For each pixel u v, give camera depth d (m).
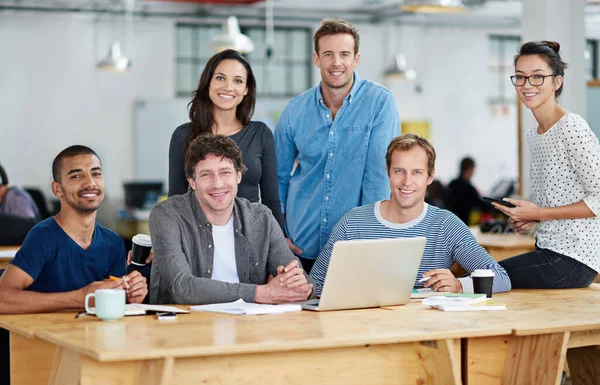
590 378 3.60
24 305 3.00
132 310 2.96
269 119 14.59
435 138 15.65
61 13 13.61
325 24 4.05
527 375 2.84
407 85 15.49
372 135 4.11
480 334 2.67
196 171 3.29
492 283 3.39
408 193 3.55
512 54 16.05
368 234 3.66
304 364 2.60
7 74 13.42
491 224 6.68
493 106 15.88
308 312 3.03
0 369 3.39
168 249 3.28
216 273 3.38
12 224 5.70
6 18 13.38
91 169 3.29
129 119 14.00
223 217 3.38
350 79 4.11
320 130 4.18
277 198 4.01
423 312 3.04
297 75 14.99
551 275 3.71
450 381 2.66
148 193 12.71
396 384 2.71
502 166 15.98
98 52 13.84
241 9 14.45
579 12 7.12
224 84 3.86
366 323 2.79
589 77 15.67
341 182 4.14
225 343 2.42
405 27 15.41
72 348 2.41
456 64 15.73
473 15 15.46
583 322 2.83
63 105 13.69
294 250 4.23
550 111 3.71
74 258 3.31
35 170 13.56
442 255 3.64
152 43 14.10
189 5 14.16
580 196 3.66
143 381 2.40
